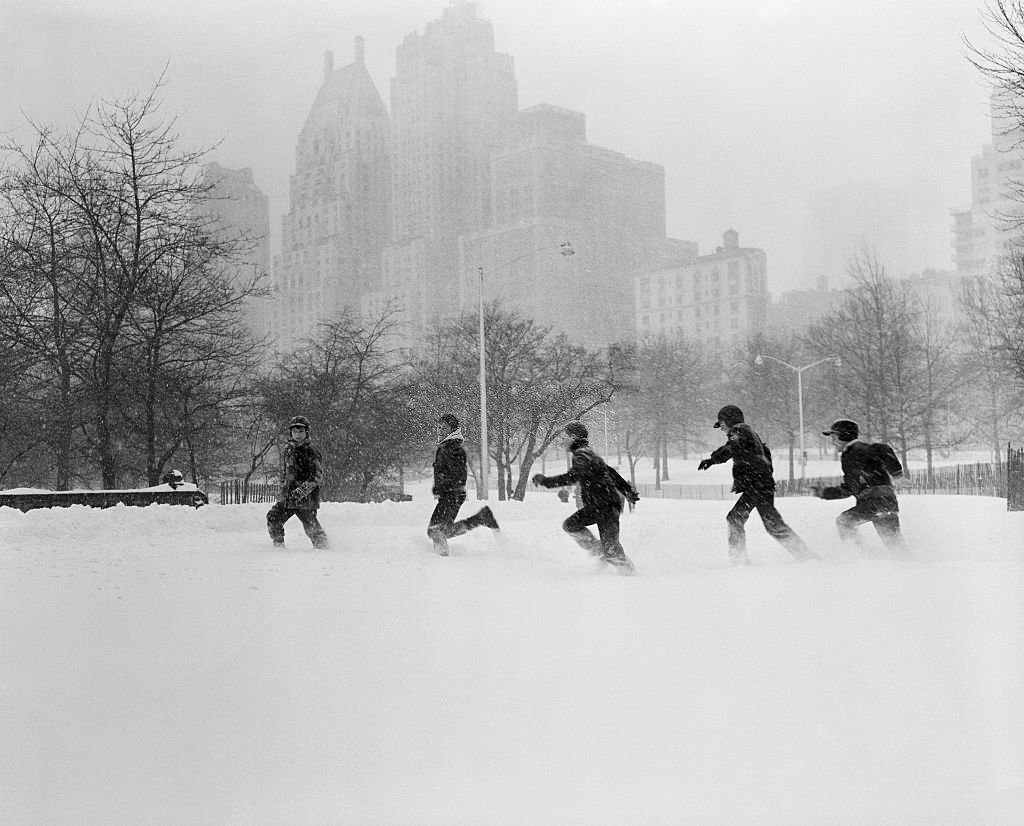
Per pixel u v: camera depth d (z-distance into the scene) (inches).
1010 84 778.2
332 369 1364.4
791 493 1964.8
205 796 137.6
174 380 1055.6
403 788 139.6
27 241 1032.2
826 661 208.1
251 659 220.4
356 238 6072.8
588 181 6451.8
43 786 142.4
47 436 1042.7
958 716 168.7
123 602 300.8
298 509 476.7
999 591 293.0
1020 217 1099.3
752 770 144.8
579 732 163.5
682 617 262.4
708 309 5334.6
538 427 1542.8
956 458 3184.1
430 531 447.5
